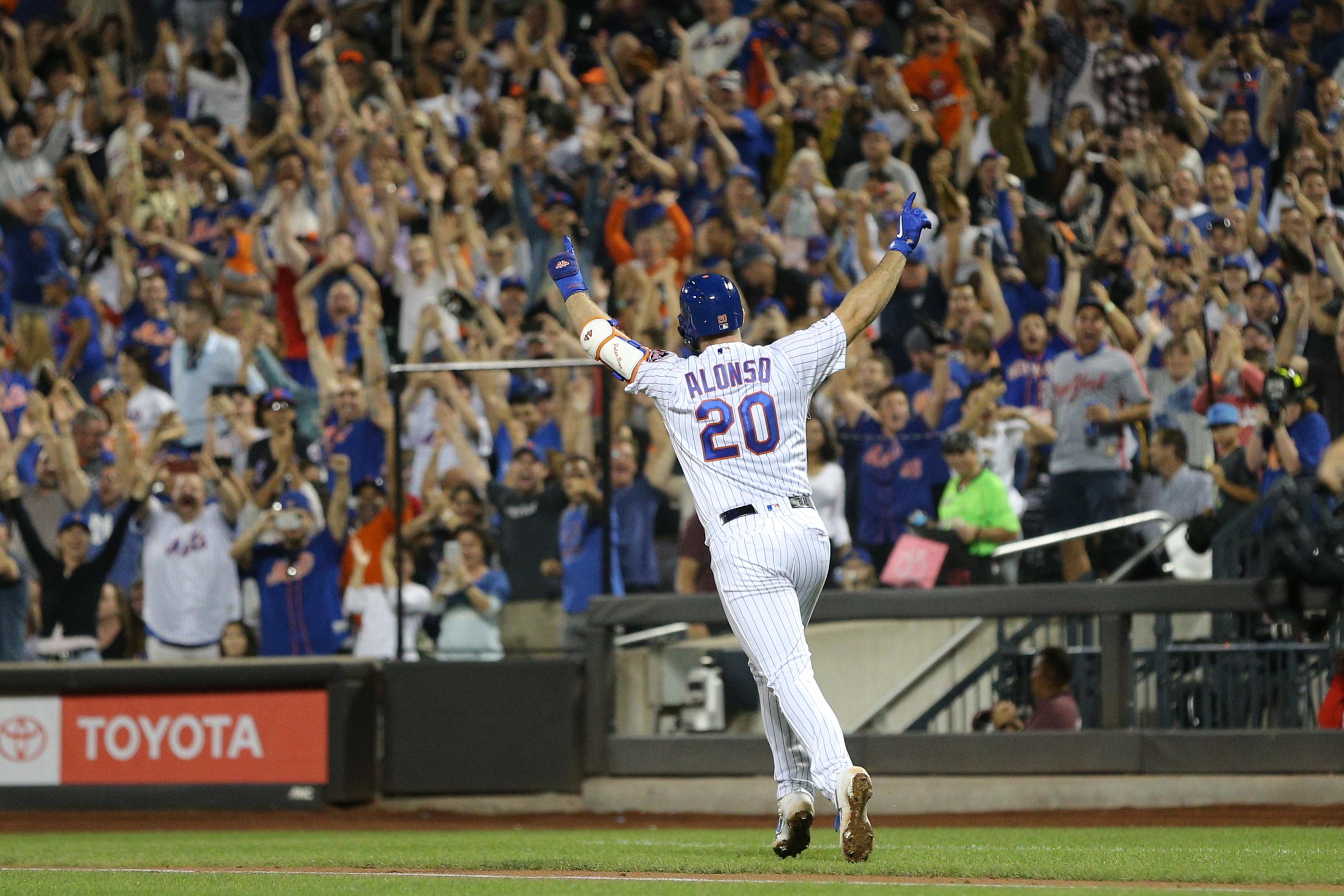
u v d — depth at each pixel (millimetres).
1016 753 28922
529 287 41500
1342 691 27391
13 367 43531
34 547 35375
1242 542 30000
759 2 47719
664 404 15477
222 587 34906
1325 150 39031
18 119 52125
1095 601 28672
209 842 25672
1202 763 27734
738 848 19641
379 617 33656
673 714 32031
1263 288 34406
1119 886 13891
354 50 50312
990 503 31484
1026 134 42562
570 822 29969
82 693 33562
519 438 32562
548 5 49375
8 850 23719
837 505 32531
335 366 40031
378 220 43188
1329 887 13922
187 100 52094
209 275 46438
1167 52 42406
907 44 45938
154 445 36656
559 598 32344
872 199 41719
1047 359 36469
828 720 14438
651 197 42156
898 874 14984
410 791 32469
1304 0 41281
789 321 39656
